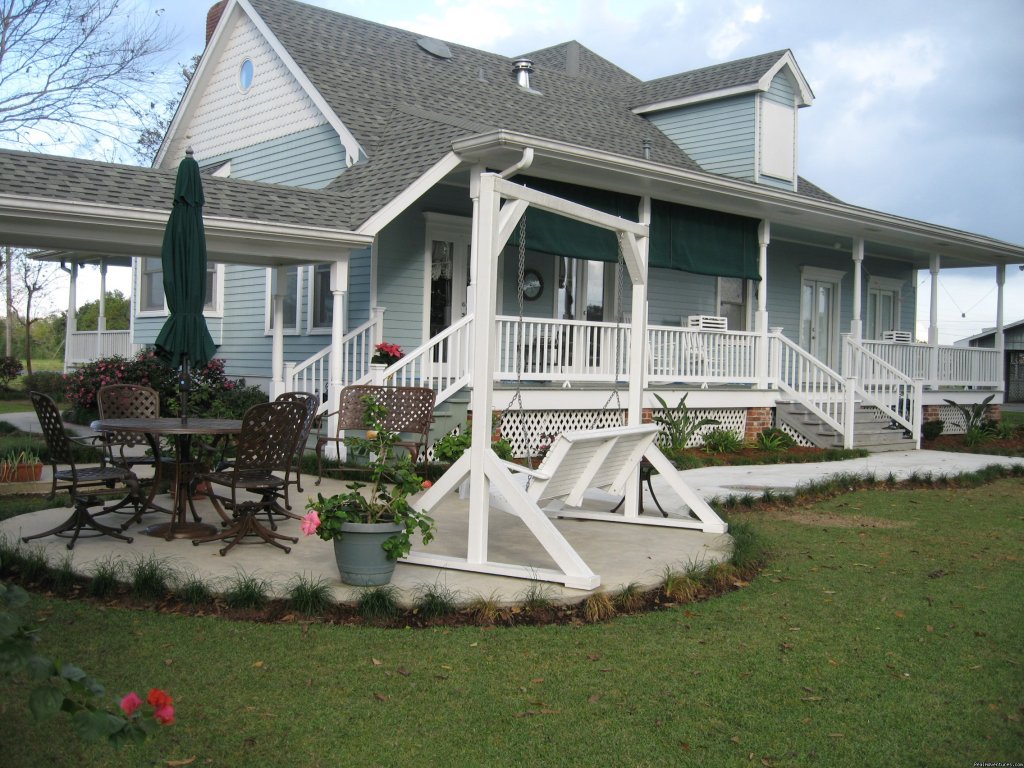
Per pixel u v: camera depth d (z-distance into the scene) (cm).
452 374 1184
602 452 682
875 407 1697
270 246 1088
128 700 262
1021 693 437
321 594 519
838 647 496
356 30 1716
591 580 559
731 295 1862
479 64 1842
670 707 407
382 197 1170
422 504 612
